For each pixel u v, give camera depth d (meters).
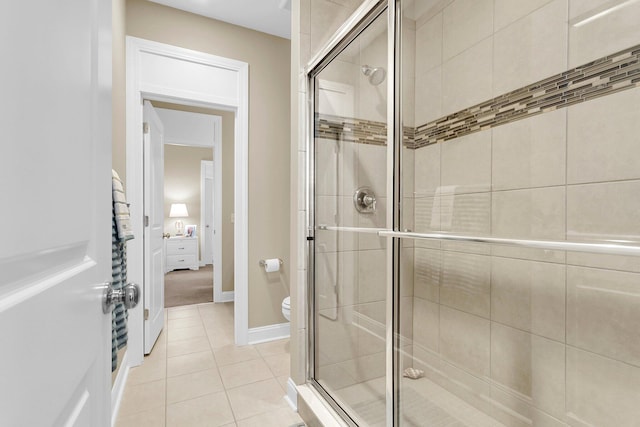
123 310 1.14
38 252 0.40
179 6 2.44
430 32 1.56
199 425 1.63
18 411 0.35
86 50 0.57
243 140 2.67
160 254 2.87
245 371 2.20
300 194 1.86
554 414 1.21
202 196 6.79
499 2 1.38
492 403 1.41
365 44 1.58
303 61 1.86
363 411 1.50
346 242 1.67
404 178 1.49
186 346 2.62
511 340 1.35
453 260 1.56
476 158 1.46
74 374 0.51
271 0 2.38
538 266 1.26
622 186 1.01
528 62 1.27
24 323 0.36
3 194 0.32
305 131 1.87
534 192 1.25
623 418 1.03
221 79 2.61
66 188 0.49
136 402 1.83
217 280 3.93
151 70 2.36
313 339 1.84
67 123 0.49
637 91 0.98
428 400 1.46
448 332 1.60
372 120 1.55
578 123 1.12
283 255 2.84
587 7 1.10
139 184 2.32
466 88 1.51
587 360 1.12
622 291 1.03
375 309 1.51
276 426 1.63
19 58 0.35
